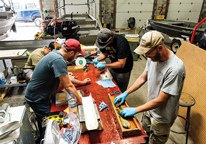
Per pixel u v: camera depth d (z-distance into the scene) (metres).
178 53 2.52
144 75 1.37
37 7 8.35
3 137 0.85
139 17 6.58
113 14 6.37
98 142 1.00
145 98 2.73
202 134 1.71
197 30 3.02
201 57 1.98
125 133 1.03
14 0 8.04
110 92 1.54
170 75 0.99
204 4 6.45
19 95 2.76
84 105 1.11
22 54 2.49
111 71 2.13
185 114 2.06
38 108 1.38
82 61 2.10
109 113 1.25
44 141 0.81
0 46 2.96
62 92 1.51
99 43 1.64
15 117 1.06
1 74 2.50
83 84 1.66
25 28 7.89
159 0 6.35
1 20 4.46
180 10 6.57
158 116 1.24
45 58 1.21
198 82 1.92
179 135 1.97
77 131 1.00
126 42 1.75
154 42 0.92
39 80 1.27
